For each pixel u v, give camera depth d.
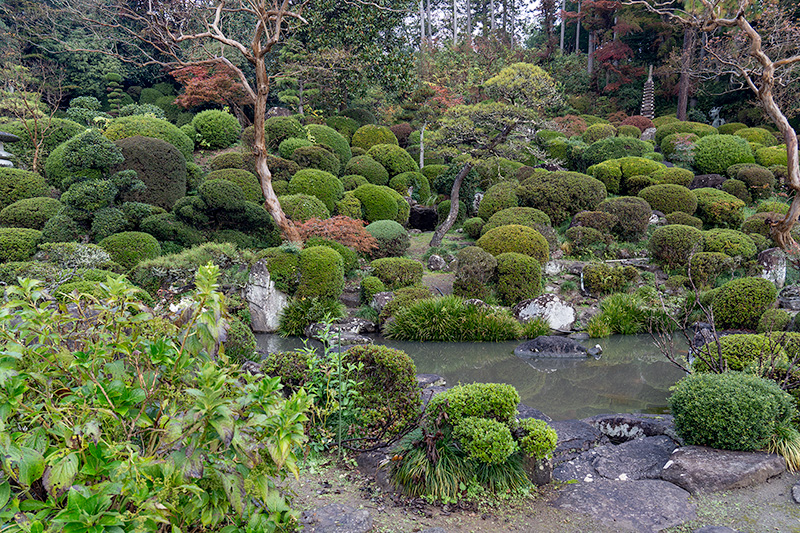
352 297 12.09
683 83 29.69
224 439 1.80
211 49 21.33
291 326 10.24
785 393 4.20
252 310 10.57
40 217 12.08
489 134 16.66
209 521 1.97
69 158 11.56
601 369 8.12
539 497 3.66
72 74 27.25
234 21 22.55
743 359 5.12
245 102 23.28
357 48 21.86
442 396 4.04
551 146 22.80
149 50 28.67
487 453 3.61
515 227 13.63
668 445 4.39
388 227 15.03
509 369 8.08
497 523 3.28
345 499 3.53
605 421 5.01
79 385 2.04
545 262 13.54
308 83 23.22
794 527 3.20
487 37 36.69
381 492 3.64
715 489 3.68
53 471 1.64
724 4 13.66
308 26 21.16
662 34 33.56
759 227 15.45
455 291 11.91
